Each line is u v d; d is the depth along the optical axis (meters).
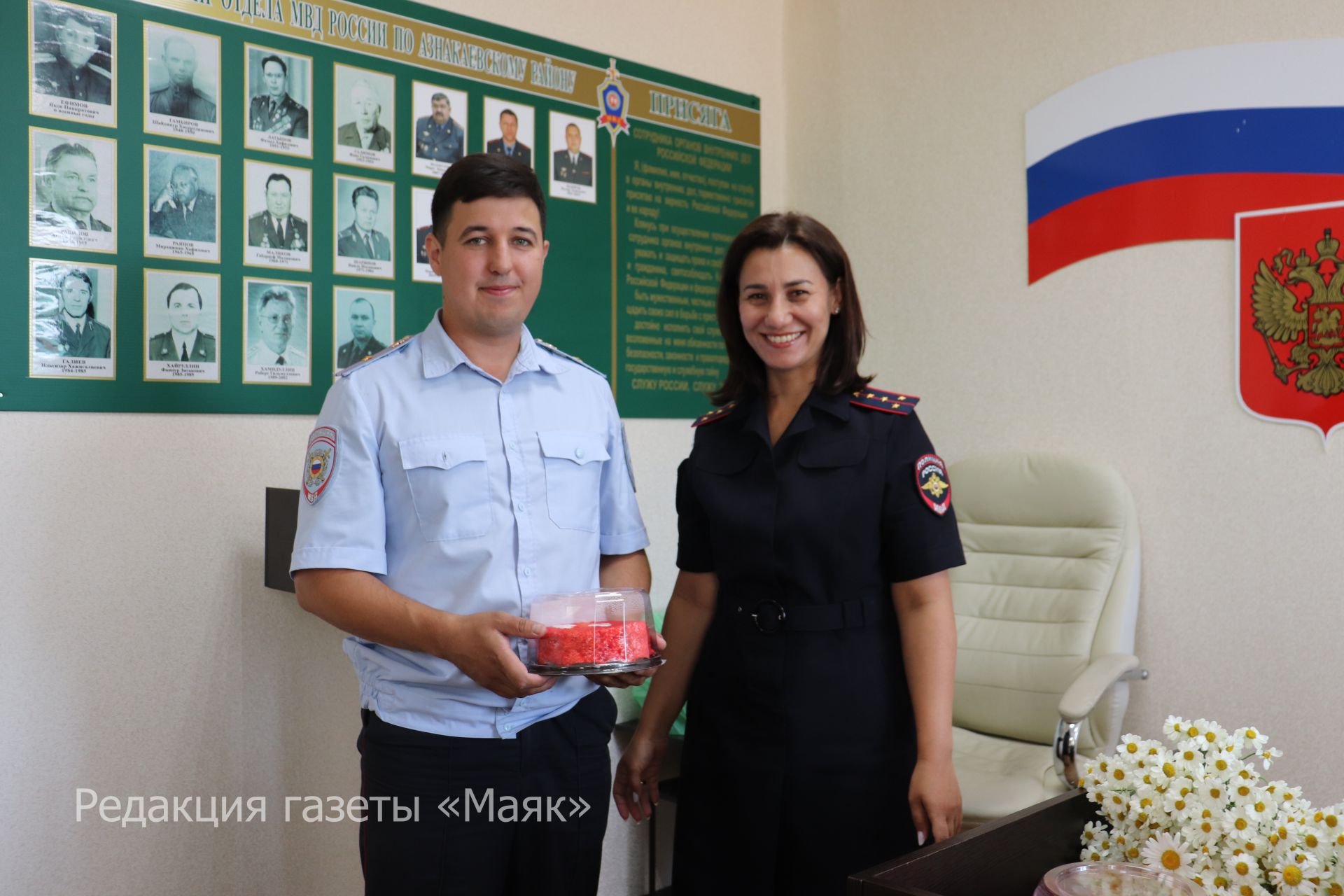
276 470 2.13
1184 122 2.44
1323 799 2.27
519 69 2.52
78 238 1.87
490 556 1.39
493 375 1.46
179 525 2.00
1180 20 2.44
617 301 2.75
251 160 2.08
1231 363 2.38
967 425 2.84
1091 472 2.41
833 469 1.60
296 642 2.13
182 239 1.99
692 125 2.94
